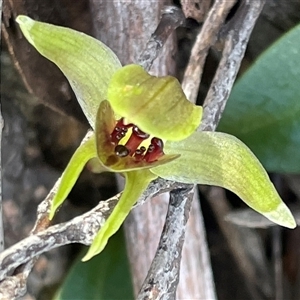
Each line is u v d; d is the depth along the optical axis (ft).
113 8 0.20
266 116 0.19
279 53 0.19
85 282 0.22
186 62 0.23
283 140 0.19
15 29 0.20
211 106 0.18
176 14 0.19
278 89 0.19
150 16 0.20
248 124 0.20
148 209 0.20
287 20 0.23
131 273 0.21
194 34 0.22
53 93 0.22
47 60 0.21
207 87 0.23
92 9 0.20
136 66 0.15
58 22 0.21
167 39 0.20
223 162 0.15
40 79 0.21
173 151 0.16
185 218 0.16
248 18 0.19
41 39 0.15
